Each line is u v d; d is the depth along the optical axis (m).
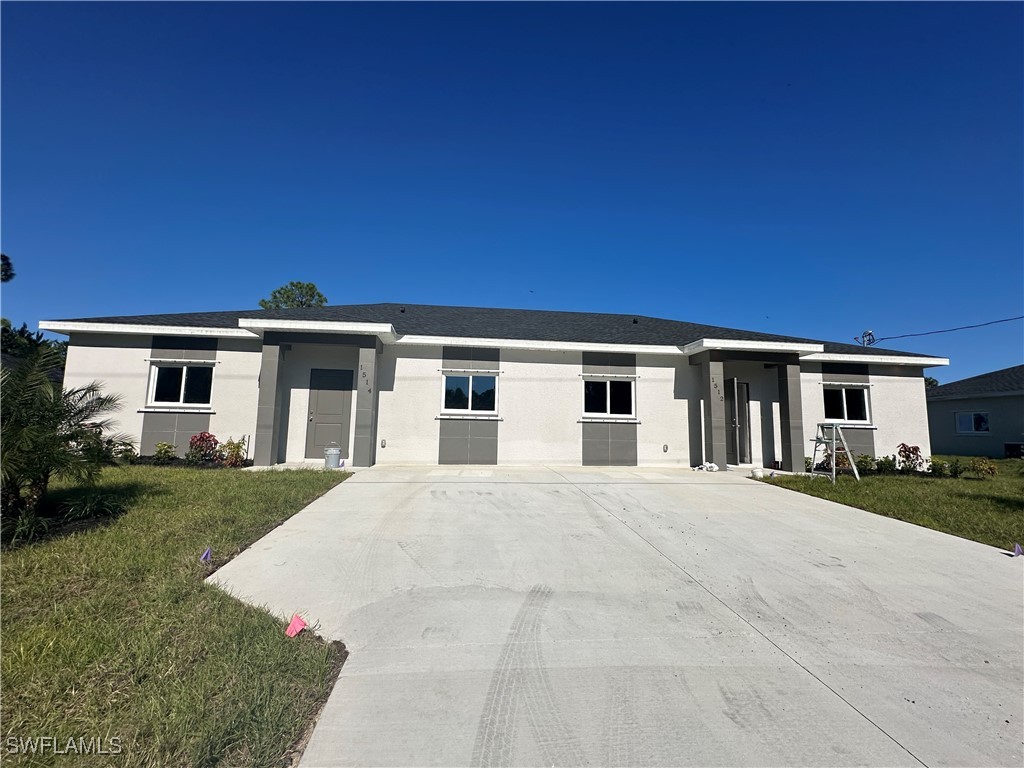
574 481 9.84
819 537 6.26
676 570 4.93
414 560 4.95
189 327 12.27
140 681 2.77
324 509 6.86
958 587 4.70
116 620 3.40
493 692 2.88
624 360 13.73
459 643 3.41
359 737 2.47
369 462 11.72
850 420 14.72
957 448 23.62
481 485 9.06
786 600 4.30
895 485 10.32
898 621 3.96
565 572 4.78
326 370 12.80
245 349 12.70
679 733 2.56
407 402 12.87
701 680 3.06
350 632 3.52
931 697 2.96
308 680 2.89
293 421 12.57
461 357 13.15
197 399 12.59
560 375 13.47
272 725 2.46
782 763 2.37
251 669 2.91
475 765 2.30
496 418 13.10
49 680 2.72
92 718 2.45
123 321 12.60
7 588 3.81
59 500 6.10
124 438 7.22
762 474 11.82
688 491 9.04
